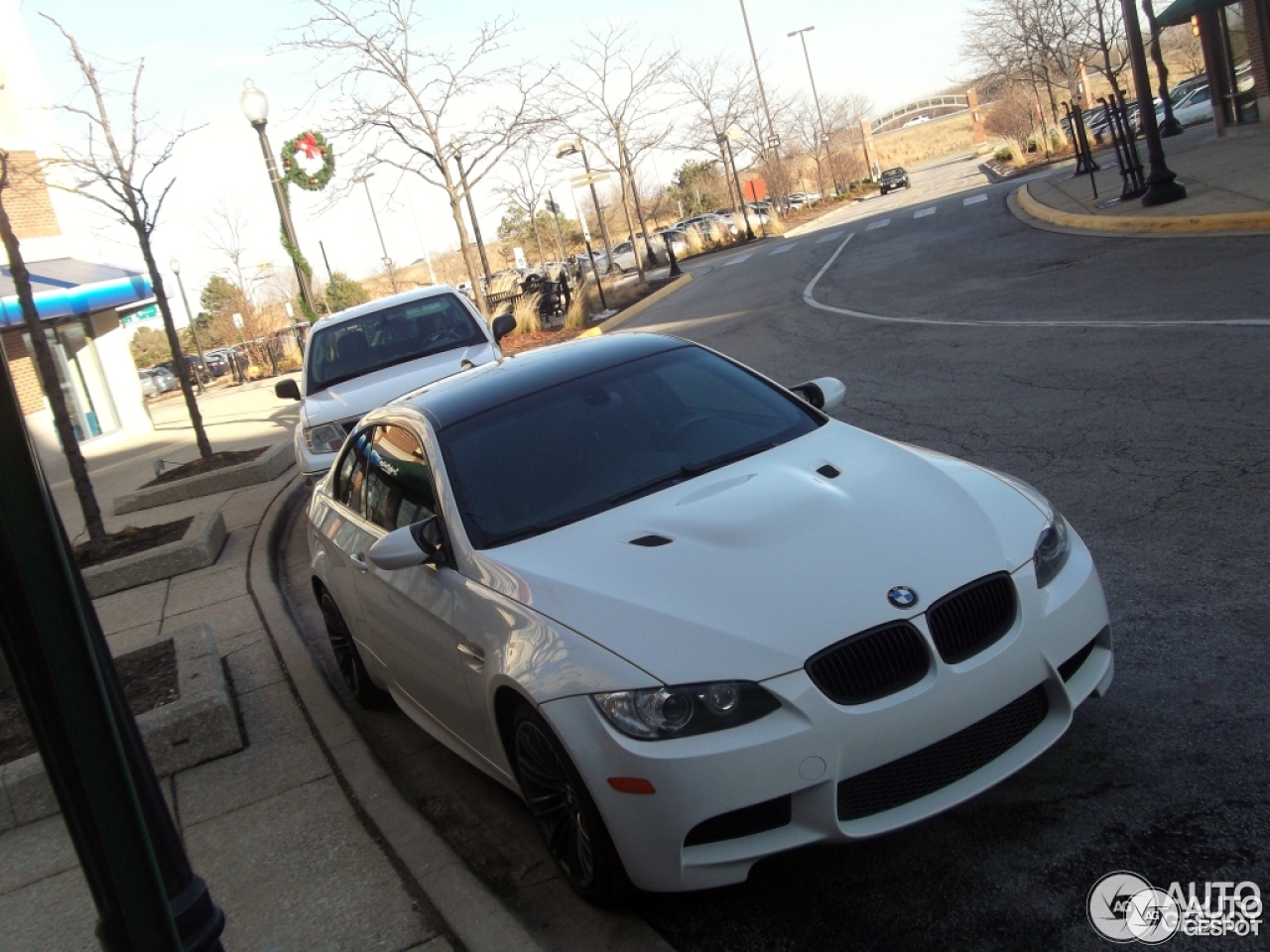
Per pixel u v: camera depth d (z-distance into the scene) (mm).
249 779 5160
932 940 3193
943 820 3715
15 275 9562
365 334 10992
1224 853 3252
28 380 21406
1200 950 2918
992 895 3307
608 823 3299
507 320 11023
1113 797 3617
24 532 2410
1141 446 7070
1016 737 3479
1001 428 8297
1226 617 4605
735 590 3434
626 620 3432
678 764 3145
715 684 3188
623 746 3207
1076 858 3379
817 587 3402
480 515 4312
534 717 3541
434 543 4262
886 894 3430
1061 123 44062
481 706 3971
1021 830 3570
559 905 3783
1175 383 8289
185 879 2760
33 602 2416
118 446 22781
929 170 83562
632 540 3842
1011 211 26203
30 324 9617
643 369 5051
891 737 3213
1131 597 5020
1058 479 6871
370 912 3850
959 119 115625
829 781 3166
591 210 67625
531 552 3982
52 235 22438
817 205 67562
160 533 10477
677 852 3203
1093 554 5605
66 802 2482
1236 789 3506
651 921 3586
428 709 4758
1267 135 24156
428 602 4285
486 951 3463
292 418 20000
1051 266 16266
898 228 31547
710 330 19406
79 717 2449
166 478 14055
